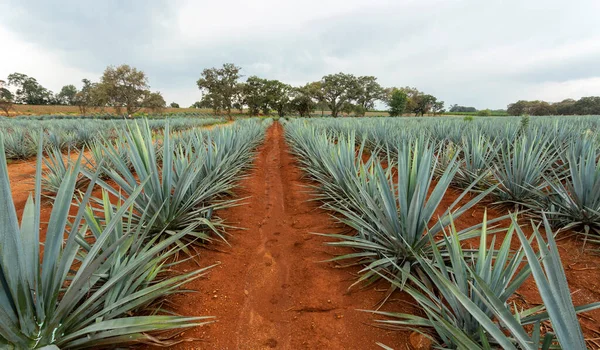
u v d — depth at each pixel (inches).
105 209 86.7
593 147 124.6
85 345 58.4
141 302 67.4
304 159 293.1
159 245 75.1
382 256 101.3
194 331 75.5
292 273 104.3
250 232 138.7
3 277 47.3
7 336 47.7
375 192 118.0
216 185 150.6
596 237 118.0
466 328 64.5
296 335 76.4
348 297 90.0
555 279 42.3
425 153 93.4
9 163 316.8
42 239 124.3
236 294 92.1
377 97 2874.0
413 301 86.0
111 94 1926.7
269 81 2733.8
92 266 51.9
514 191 151.2
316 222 149.3
